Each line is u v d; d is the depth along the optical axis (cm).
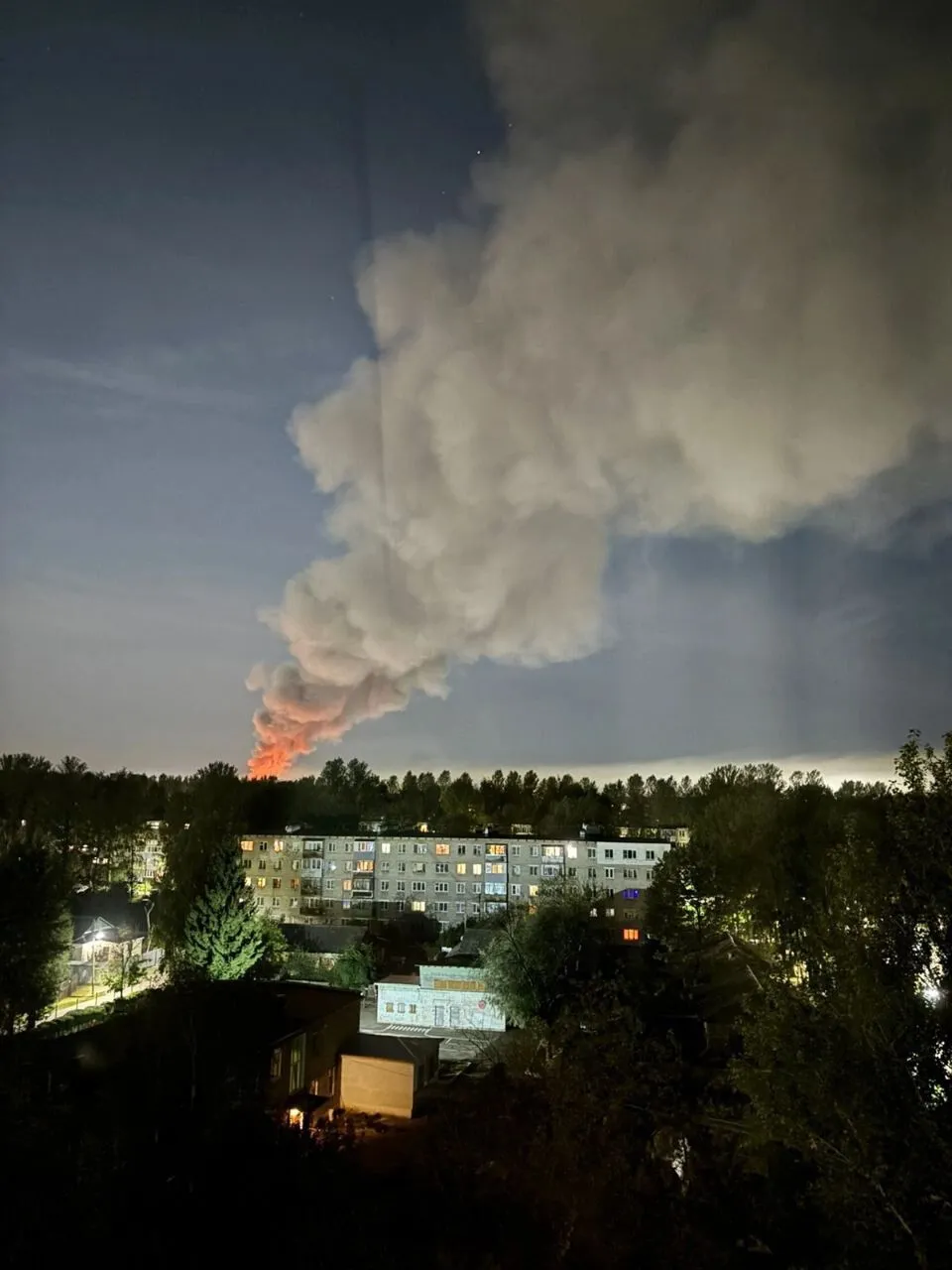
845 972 1319
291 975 5075
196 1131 1305
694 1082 2425
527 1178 1574
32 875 3831
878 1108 1188
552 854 6875
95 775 9169
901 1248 1152
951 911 1238
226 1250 1074
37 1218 1078
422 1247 1333
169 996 2600
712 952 4269
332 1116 2764
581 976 4172
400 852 7088
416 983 4328
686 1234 1439
